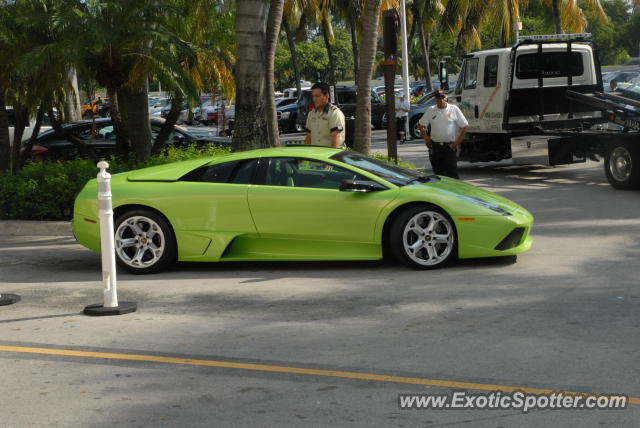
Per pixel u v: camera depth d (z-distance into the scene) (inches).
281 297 291.9
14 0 533.0
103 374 209.5
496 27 1346.0
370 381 196.1
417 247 325.7
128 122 585.9
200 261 352.2
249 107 471.5
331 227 329.7
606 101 563.8
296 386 194.4
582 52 648.4
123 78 546.0
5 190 471.8
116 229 343.0
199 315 270.4
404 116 1032.8
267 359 217.2
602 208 468.4
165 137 610.5
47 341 243.3
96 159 655.1
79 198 350.0
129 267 343.0
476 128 669.3
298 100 1413.6
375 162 354.3
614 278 299.3
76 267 366.6
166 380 202.8
